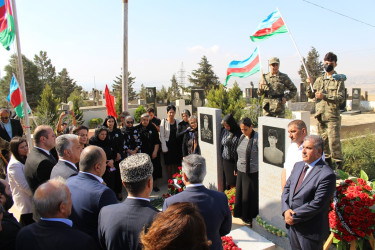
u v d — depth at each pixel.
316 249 3.13
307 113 5.64
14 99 8.31
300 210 3.07
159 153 6.78
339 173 4.15
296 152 3.70
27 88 32.53
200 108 6.05
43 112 20.56
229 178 5.51
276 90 6.17
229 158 5.39
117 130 6.00
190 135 6.39
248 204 4.88
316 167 3.13
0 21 7.99
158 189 6.87
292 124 3.67
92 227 2.58
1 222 2.56
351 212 3.46
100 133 5.61
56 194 2.17
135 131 6.43
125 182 2.21
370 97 33.84
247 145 4.75
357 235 3.43
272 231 4.32
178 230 1.42
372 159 7.37
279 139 4.16
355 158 7.43
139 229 2.05
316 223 3.11
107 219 2.17
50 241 2.07
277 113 6.21
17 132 7.54
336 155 5.43
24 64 32.31
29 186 3.65
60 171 3.29
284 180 3.84
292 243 3.35
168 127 6.80
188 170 2.60
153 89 21.84
